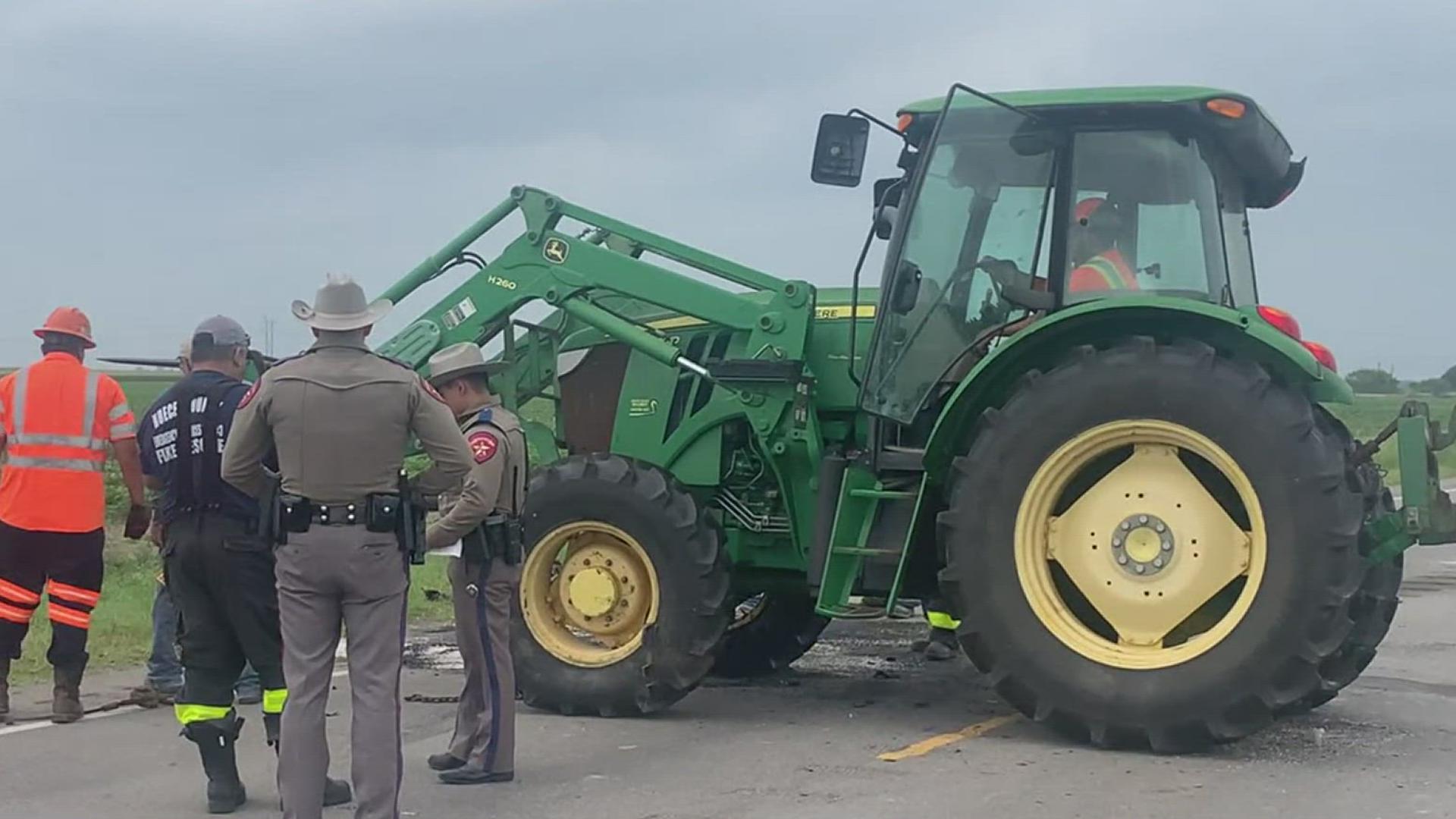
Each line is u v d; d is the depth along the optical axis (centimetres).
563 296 801
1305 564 606
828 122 716
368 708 502
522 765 630
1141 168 697
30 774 620
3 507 725
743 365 761
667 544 729
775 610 871
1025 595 648
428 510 531
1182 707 620
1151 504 645
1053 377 650
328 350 505
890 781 590
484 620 592
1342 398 662
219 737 560
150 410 575
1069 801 554
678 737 687
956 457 684
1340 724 704
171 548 563
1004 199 714
